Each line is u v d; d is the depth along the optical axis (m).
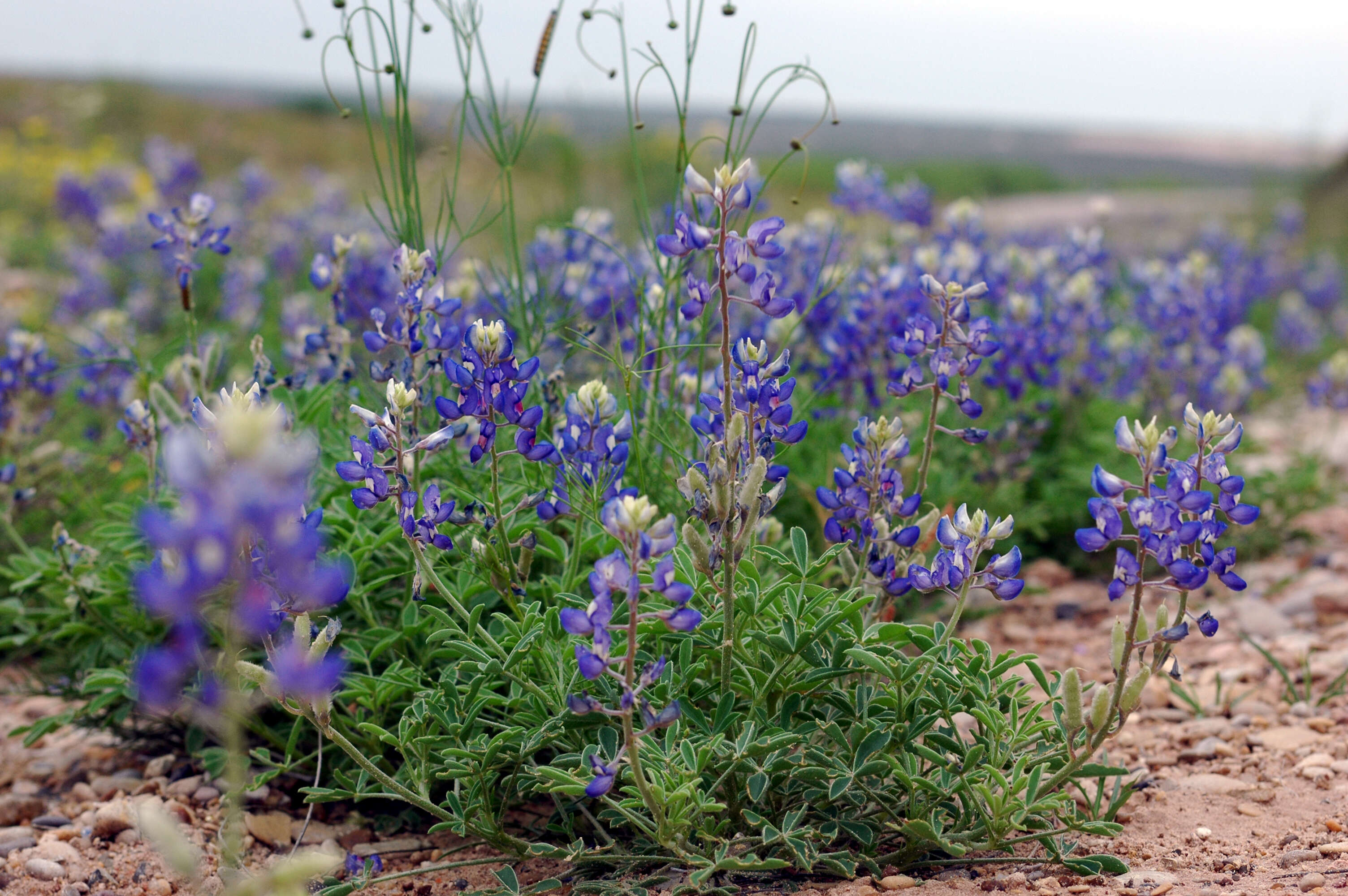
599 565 0.98
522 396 1.10
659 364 1.28
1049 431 1.78
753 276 1.07
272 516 0.85
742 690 1.08
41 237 3.95
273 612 1.01
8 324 2.45
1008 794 1.05
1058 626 1.47
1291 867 1.07
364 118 1.28
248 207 3.39
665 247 1.06
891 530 1.14
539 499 1.11
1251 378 2.18
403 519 1.08
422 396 1.25
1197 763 1.22
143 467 1.39
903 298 1.48
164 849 0.89
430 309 1.17
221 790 1.21
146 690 0.85
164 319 2.48
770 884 1.08
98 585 1.27
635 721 1.07
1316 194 5.73
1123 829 1.09
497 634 1.15
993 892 1.06
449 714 1.09
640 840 1.11
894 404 1.49
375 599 1.22
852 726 1.07
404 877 1.10
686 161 1.27
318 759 1.21
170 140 7.07
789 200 1.29
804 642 1.06
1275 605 1.50
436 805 1.10
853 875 1.05
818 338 1.56
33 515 1.50
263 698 1.16
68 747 1.29
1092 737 1.04
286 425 1.05
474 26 1.29
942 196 7.91
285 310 2.09
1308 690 1.30
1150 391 1.99
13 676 1.39
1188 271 2.03
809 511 1.46
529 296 1.44
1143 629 1.03
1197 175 13.65
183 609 0.84
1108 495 1.02
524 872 1.12
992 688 1.10
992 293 1.83
